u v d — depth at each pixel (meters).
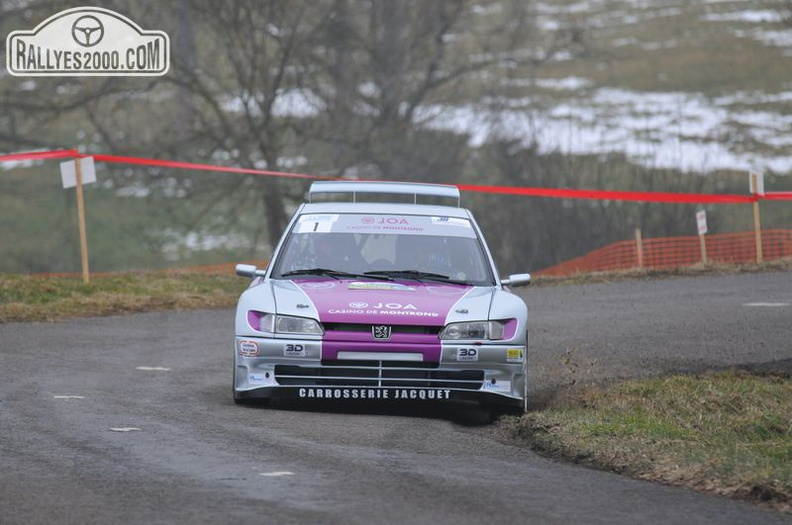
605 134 194.25
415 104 143.50
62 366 40.06
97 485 22.06
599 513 21.19
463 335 32.28
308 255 36.44
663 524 20.58
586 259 114.88
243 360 32.59
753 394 36.09
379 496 21.73
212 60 128.25
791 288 70.62
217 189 128.88
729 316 58.06
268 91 123.44
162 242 164.62
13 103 131.38
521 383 32.97
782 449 27.38
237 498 21.20
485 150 149.38
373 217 38.06
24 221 184.88
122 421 29.44
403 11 140.62
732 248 110.44
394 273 35.47
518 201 142.62
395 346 31.92
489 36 154.62
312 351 31.95
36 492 21.42
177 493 21.52
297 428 29.48
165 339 48.66
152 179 129.25
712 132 198.25
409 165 139.88
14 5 130.25
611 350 47.50
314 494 21.69
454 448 27.72
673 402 34.72
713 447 27.31
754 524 20.78
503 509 21.14
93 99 125.50
